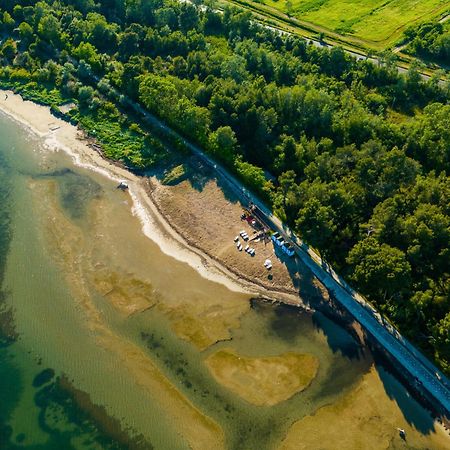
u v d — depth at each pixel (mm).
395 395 92062
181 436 87875
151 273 113375
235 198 126375
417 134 128750
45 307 106750
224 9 191750
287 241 115875
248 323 103812
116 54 170375
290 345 100062
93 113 154875
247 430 88375
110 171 138500
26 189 133375
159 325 103625
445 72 165875
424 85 158375
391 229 104062
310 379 94750
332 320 103500
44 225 124000
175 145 141000
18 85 167625
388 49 180250
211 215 123938
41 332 102438
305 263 112312
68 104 160125
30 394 93188
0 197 131125
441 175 113625
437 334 90375
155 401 92188
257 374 95688
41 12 183375
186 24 188000
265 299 107625
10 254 117250
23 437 87938
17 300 108000
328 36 189375
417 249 98562
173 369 96688
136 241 120375
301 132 132875
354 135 131000
